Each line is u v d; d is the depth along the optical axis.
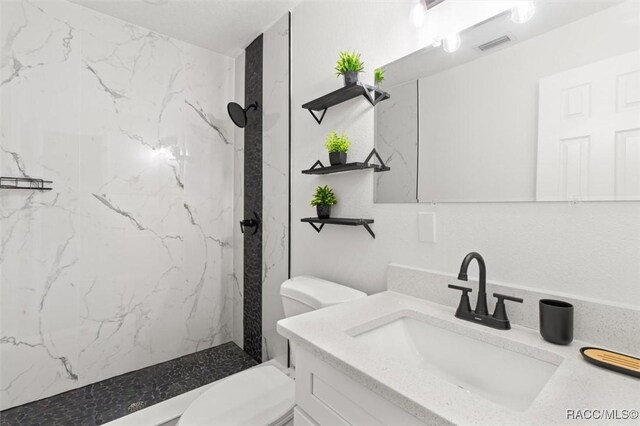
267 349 2.07
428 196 1.14
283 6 1.86
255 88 2.22
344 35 1.50
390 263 1.27
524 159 0.90
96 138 1.89
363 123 1.39
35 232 1.71
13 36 1.65
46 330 1.74
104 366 1.92
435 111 1.12
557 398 0.56
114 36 1.96
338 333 0.84
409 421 0.58
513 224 0.92
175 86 2.21
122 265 1.99
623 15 0.74
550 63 0.85
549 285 0.86
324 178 1.61
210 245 2.39
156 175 2.12
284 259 1.92
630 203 0.73
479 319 0.90
